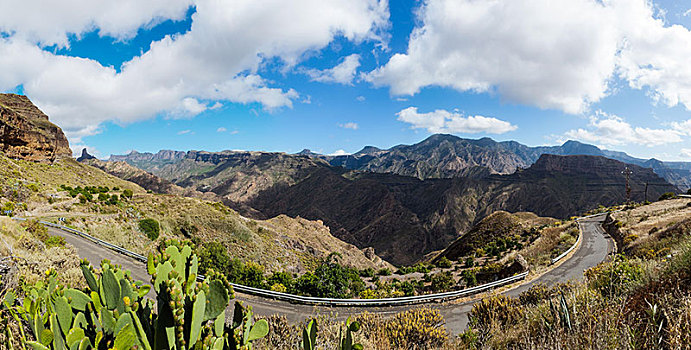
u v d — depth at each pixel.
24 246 9.02
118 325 1.32
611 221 50.03
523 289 18.09
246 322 1.62
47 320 1.43
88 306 1.45
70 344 1.27
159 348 1.24
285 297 16.06
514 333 4.89
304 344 1.81
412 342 6.26
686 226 22.98
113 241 25.47
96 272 1.56
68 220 25.67
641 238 29.92
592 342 2.62
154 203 43.28
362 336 5.11
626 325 2.64
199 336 1.32
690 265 3.83
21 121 69.25
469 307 14.90
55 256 8.48
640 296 3.95
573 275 21.55
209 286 1.42
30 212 27.88
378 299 15.84
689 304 2.57
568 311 3.42
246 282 19.72
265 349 4.02
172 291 1.23
